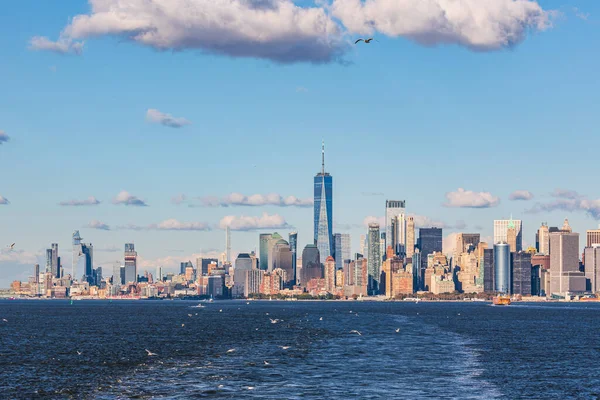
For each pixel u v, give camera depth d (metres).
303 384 140.25
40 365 173.88
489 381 145.12
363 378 147.75
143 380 146.88
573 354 197.12
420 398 126.94
